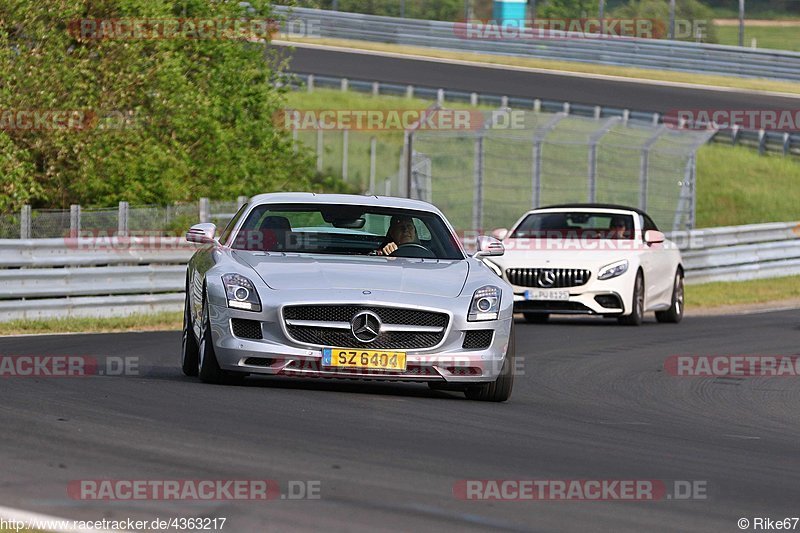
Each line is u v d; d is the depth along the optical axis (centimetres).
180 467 2212
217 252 3512
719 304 8450
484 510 2005
